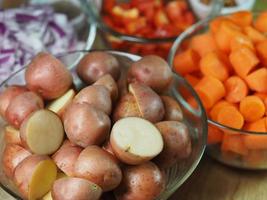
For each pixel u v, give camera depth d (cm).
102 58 49
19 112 45
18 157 44
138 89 46
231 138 49
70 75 48
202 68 54
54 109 46
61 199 40
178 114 48
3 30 64
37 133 43
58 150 44
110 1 71
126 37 64
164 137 44
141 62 49
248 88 53
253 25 60
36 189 41
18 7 70
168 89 51
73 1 70
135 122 43
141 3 70
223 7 72
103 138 43
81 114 42
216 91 52
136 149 41
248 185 51
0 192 51
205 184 51
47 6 69
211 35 58
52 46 65
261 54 54
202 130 47
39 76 46
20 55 62
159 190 42
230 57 53
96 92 44
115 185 41
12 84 51
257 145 48
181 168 46
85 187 39
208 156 54
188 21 69
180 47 58
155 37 65
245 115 51
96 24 67
